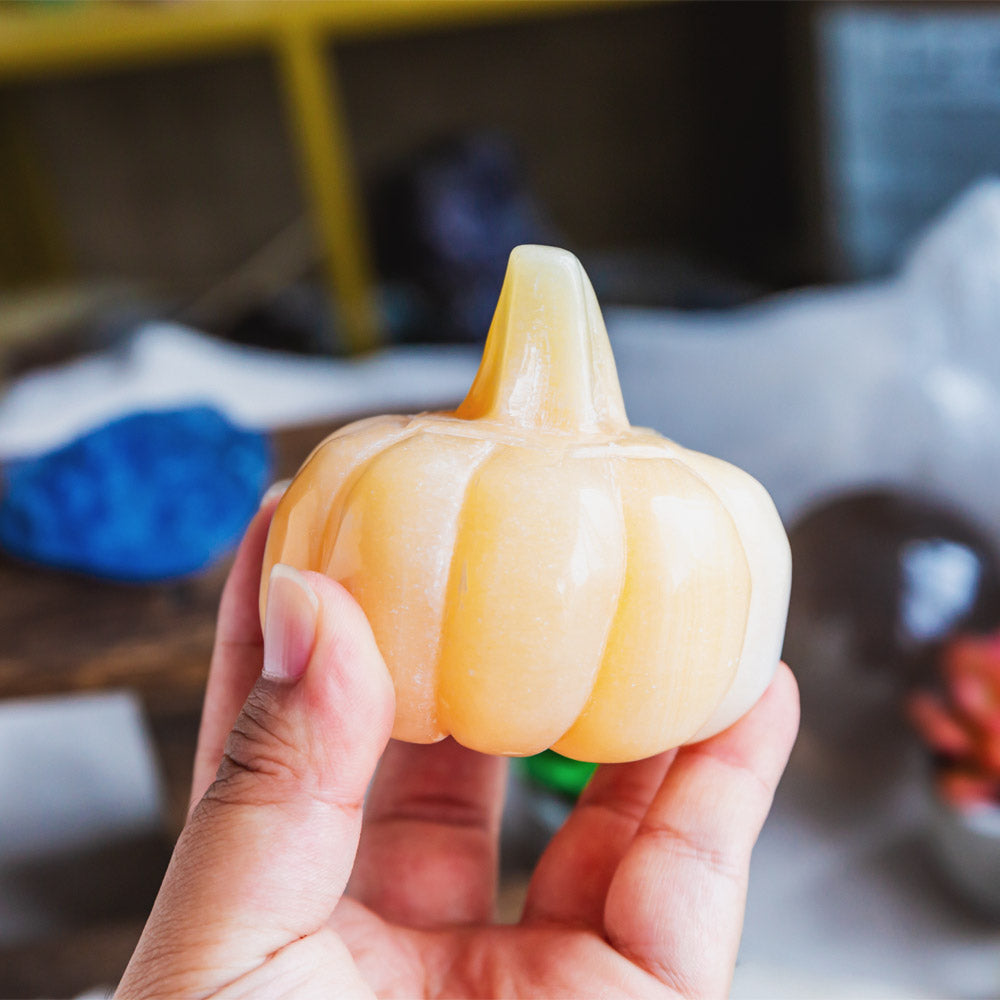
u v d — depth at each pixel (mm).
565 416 182
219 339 777
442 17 625
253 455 362
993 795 314
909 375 460
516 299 182
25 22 567
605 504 167
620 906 203
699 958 200
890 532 390
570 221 901
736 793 204
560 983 203
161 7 580
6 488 390
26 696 302
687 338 536
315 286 810
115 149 785
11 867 368
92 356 738
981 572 380
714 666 171
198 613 319
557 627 161
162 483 337
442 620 164
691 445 479
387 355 705
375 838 240
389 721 166
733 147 876
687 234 908
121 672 301
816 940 321
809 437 461
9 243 796
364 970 208
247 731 165
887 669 368
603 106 857
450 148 763
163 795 349
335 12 603
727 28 833
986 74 643
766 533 183
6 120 760
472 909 237
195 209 811
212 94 773
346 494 172
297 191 808
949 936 323
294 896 164
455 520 165
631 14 821
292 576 160
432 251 725
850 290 547
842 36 749
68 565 333
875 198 773
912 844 353
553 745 180
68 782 397
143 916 353
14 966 289
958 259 469
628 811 228
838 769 369
